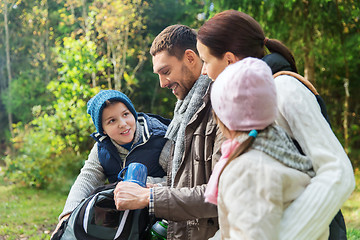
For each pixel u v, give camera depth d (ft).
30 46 48.29
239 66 4.07
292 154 4.08
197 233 5.83
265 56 5.31
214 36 5.32
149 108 51.88
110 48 43.50
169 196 5.49
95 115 7.15
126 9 39.78
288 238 3.80
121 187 5.76
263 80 3.98
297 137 4.49
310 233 3.86
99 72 39.45
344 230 4.88
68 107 32.07
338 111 44.65
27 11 46.06
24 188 30.63
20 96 47.78
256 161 3.87
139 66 47.85
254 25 5.41
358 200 23.56
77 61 33.35
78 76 33.01
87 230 6.18
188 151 6.10
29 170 30.32
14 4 45.62
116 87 40.78
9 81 48.08
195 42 6.75
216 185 4.17
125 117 7.14
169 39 6.68
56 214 22.67
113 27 39.29
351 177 4.12
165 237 6.45
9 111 47.88
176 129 6.72
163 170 7.30
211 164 5.79
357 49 31.40
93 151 7.62
